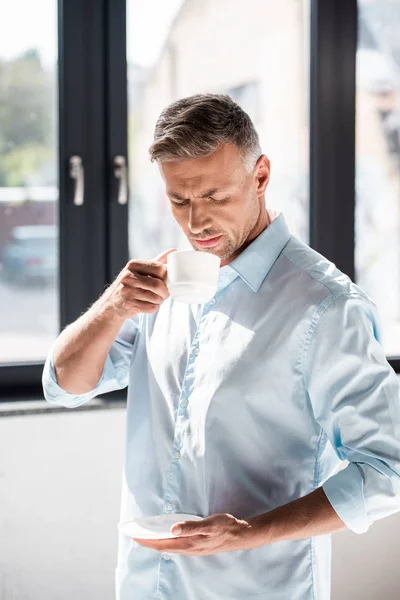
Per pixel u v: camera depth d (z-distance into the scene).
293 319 1.25
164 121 1.24
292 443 1.27
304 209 2.48
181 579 1.29
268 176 1.33
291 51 2.42
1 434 2.12
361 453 1.19
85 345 1.35
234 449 1.26
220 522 1.13
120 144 2.31
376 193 2.54
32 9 2.23
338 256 2.50
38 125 2.27
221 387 1.27
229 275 1.33
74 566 2.16
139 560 1.33
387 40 2.51
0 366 2.28
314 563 1.29
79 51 2.27
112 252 2.33
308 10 2.42
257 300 1.30
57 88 2.27
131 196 2.34
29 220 2.28
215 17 2.34
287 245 1.34
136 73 2.31
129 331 1.47
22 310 2.30
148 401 1.38
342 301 1.23
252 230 1.34
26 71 2.24
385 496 1.16
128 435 1.40
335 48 2.44
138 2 2.29
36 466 2.14
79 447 2.16
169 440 1.33
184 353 1.34
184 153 1.20
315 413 1.25
